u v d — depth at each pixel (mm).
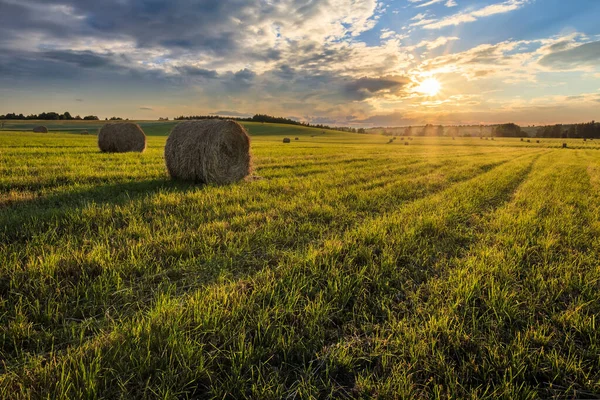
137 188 8945
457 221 6746
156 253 4461
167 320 2805
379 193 9094
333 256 4461
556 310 3420
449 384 2309
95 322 2920
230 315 2982
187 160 10398
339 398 2230
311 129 124438
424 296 3613
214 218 6254
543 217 7258
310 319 3010
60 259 3926
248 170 11484
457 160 22438
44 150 19859
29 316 2955
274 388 2289
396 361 2578
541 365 2605
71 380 2199
